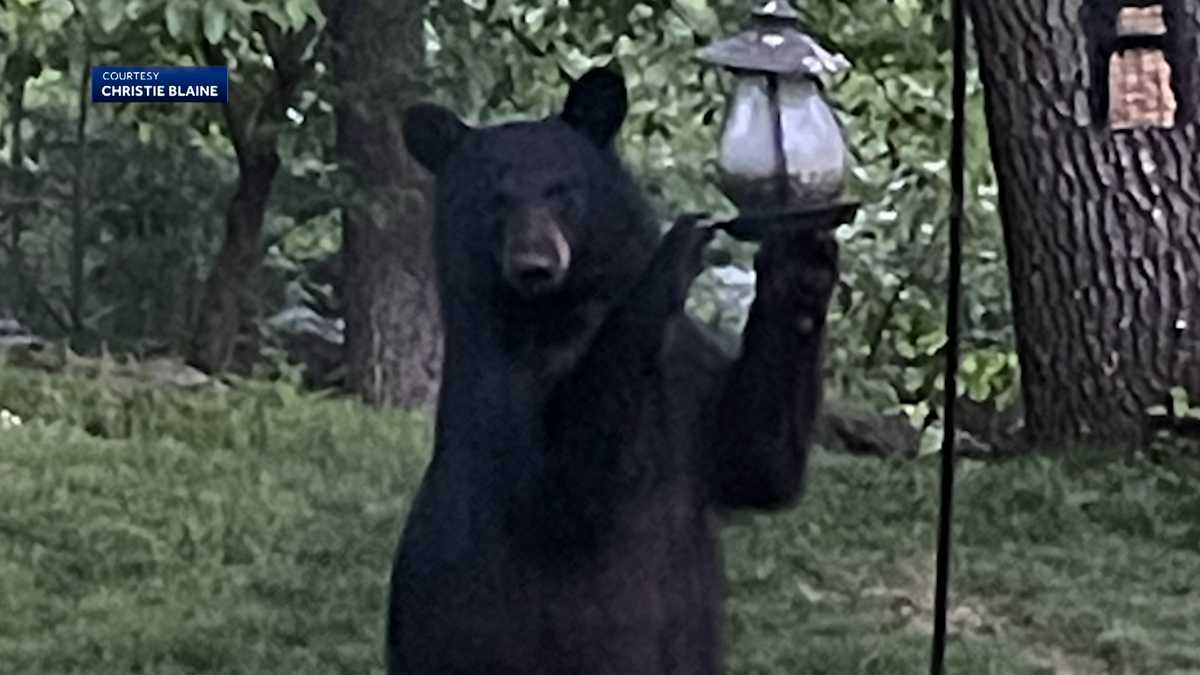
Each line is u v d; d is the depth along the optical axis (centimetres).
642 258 542
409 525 549
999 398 1912
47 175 1956
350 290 1795
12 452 1320
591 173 536
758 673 934
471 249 536
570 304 532
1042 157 1283
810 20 1891
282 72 1761
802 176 530
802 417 516
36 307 1962
